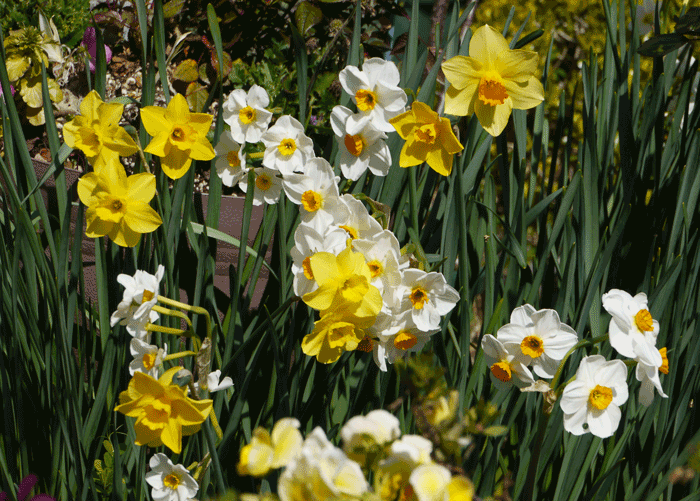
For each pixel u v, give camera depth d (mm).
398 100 1779
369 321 1745
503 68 1761
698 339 1804
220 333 1826
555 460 1817
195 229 1829
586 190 1822
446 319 1807
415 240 1791
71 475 1819
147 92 1812
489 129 1773
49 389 1821
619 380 1746
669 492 1801
